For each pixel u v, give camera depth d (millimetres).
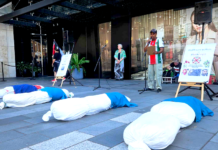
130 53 8250
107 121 2738
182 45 7047
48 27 10547
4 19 8562
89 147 1905
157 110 2416
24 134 2297
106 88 5781
